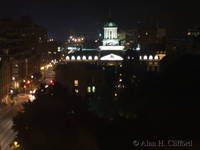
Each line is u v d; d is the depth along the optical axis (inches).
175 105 2182.6
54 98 3786.9
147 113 2397.9
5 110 7165.4
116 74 7608.3
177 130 2148.1
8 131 5625.0
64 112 3489.2
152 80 2652.6
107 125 2869.1
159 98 2278.5
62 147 3105.3
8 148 4832.7
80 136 2999.5
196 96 2151.8
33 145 3257.9
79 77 7824.8
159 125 2239.2
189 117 2129.7
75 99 3826.3
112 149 2630.4
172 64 2411.4
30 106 3720.5
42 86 5841.5
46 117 3412.9
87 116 3282.5
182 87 2207.2
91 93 6939.0
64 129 3208.7
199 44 4350.4
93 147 2829.7
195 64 2322.8
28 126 3567.9
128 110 2807.6
